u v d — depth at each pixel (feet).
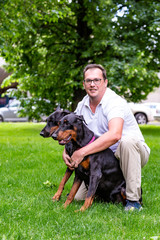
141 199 10.90
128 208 10.04
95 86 10.52
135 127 11.18
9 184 13.91
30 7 28.68
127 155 10.12
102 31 33.91
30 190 12.86
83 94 39.01
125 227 8.47
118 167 10.55
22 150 22.97
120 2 36.83
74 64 37.93
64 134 9.71
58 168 17.24
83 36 38.68
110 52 35.83
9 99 76.33
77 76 35.35
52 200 11.09
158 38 38.06
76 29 38.96
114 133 9.86
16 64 38.27
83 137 10.14
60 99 39.24
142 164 10.98
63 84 37.60
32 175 15.60
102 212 9.82
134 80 35.88
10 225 8.52
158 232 8.16
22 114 44.68
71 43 37.17
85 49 36.50
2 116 61.46
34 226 8.48
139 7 36.14
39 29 36.50
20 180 14.47
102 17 33.83
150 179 14.97
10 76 39.91
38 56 38.52
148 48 39.58
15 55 36.17
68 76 36.60
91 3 34.42
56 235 7.93
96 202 11.16
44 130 12.35
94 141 9.85
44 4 29.86
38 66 39.42
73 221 8.79
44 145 25.39
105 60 35.37
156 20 35.68
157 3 38.22
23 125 50.19
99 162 10.04
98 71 10.63
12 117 61.16
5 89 56.18
